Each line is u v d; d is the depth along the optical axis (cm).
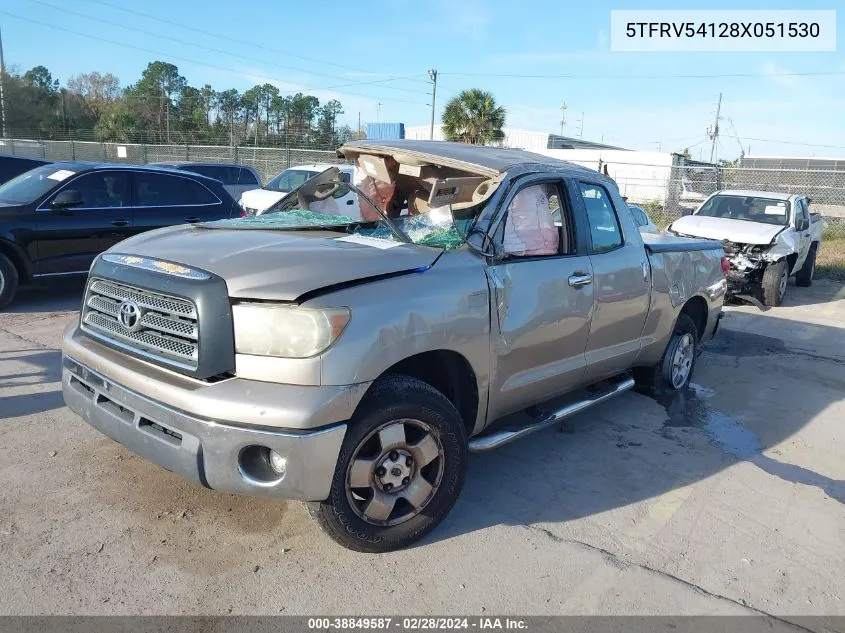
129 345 317
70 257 804
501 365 365
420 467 324
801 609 306
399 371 333
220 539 327
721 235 1059
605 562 331
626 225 475
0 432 427
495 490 398
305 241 333
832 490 428
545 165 415
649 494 407
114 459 399
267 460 287
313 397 274
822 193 2469
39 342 631
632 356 495
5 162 1198
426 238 351
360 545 312
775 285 1031
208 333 283
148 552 313
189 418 278
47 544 313
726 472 445
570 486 410
